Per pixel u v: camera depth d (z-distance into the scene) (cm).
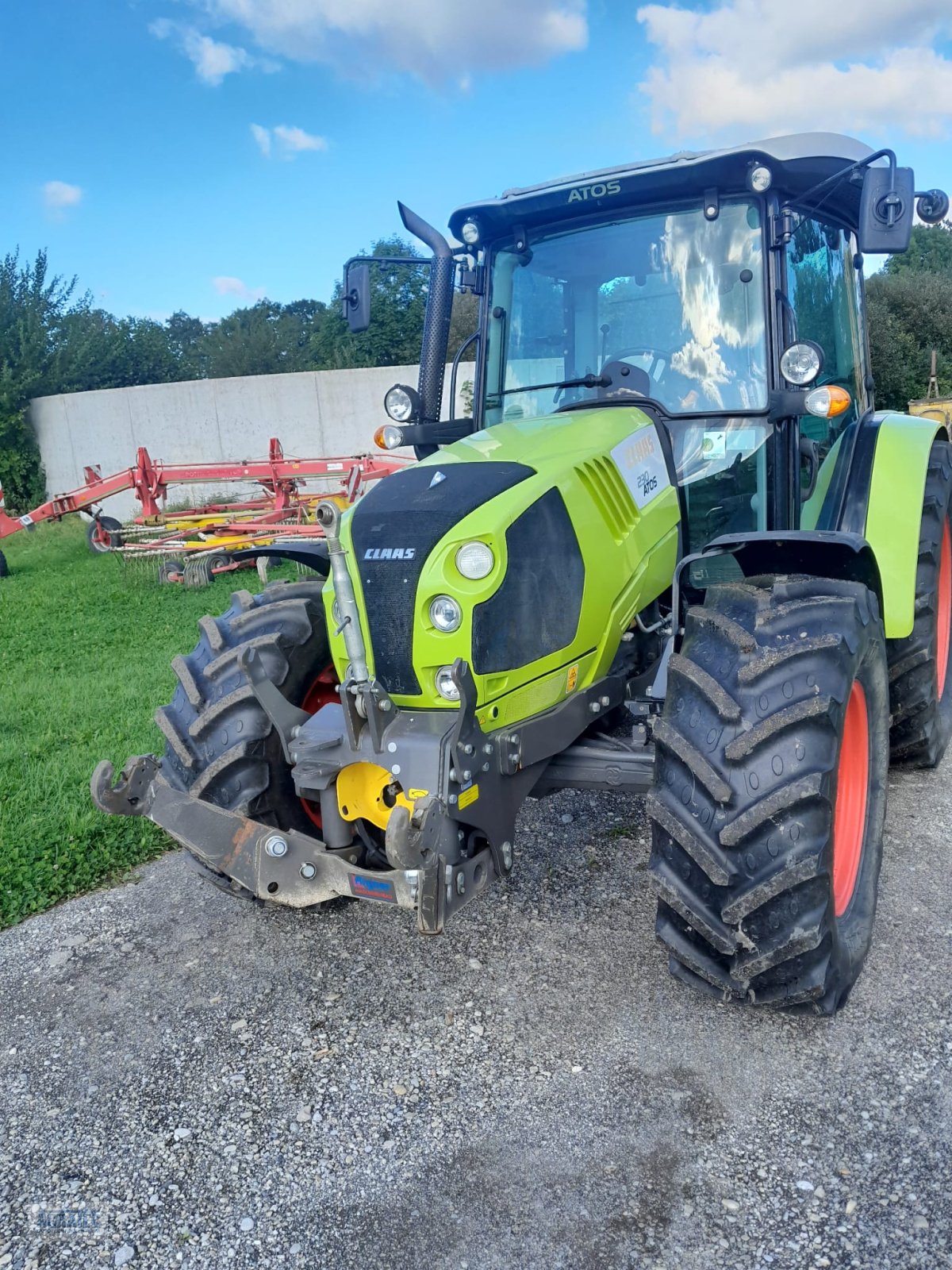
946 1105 230
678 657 258
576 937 316
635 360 345
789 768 235
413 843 228
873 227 291
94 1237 211
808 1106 233
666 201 337
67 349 2586
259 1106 248
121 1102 253
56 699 612
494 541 252
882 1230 198
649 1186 213
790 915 236
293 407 2253
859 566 276
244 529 1130
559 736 277
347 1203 215
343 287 390
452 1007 283
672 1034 263
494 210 353
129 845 401
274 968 310
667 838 248
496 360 376
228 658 307
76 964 320
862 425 415
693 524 339
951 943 296
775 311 323
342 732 263
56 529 1872
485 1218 208
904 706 394
